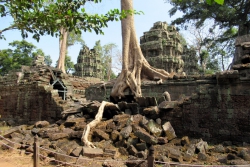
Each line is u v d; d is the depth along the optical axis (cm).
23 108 1728
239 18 2497
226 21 2608
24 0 621
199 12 2697
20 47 4456
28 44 4450
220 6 2369
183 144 770
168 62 2370
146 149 723
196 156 675
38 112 1603
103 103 1073
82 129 956
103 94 1853
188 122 891
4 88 1928
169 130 829
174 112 927
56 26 690
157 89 1470
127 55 1368
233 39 2894
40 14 645
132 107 1059
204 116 862
